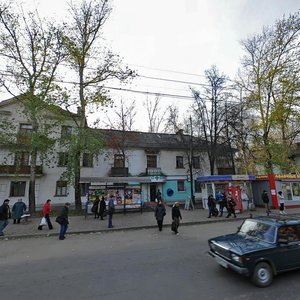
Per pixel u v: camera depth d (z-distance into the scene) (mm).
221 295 4477
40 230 12195
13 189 23141
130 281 5230
